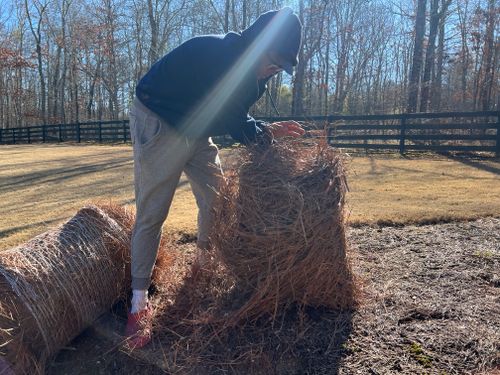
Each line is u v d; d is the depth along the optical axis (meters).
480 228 3.72
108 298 2.23
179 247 3.29
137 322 2.05
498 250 3.08
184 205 4.92
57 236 2.13
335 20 27.77
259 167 2.02
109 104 39.62
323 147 2.14
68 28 34.00
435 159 9.81
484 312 2.16
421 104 16.58
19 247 2.01
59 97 39.00
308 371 1.76
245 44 1.99
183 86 2.04
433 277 2.61
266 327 2.01
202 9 27.48
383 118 11.52
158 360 1.87
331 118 12.02
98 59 32.50
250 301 2.01
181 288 2.36
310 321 2.06
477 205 4.58
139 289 2.12
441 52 21.39
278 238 1.96
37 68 37.22
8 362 1.71
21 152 15.41
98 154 13.41
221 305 2.10
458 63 23.19
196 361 1.84
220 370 1.79
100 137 21.11
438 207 4.49
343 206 2.12
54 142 23.53
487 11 19.39
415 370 1.72
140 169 2.11
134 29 31.27
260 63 2.02
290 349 1.88
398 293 2.36
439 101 21.53
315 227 1.97
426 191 5.58
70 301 1.95
